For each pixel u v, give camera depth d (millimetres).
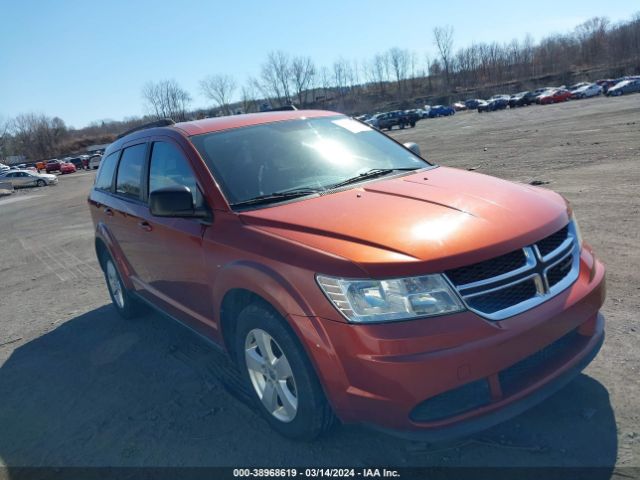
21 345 5426
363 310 2533
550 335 2666
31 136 112625
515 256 2691
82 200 23844
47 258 10039
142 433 3484
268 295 2863
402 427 2535
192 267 3668
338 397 2668
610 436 2840
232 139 3939
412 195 3230
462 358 2441
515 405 2605
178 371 4301
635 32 93125
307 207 3223
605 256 5527
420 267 2514
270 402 3191
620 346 3711
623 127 19422
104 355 4828
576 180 10000
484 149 19078
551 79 94375
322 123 4410
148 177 4387
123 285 5277
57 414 3910
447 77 111688
